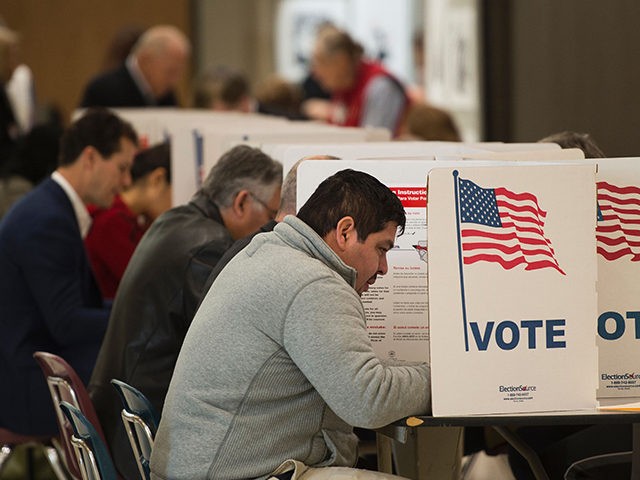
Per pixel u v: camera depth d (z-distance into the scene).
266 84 17.78
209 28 24.64
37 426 8.70
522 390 5.36
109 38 24.97
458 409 5.33
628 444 6.68
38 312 8.83
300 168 6.21
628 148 10.37
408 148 6.96
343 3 22.16
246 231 7.52
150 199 10.02
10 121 15.45
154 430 6.16
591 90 11.21
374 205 5.57
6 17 24.72
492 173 5.33
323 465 5.69
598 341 5.64
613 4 10.58
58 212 8.88
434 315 5.32
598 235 5.66
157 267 7.18
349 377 5.25
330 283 5.39
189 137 9.82
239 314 5.53
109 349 7.33
